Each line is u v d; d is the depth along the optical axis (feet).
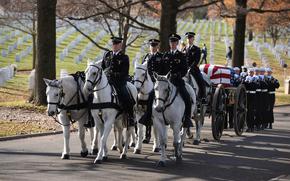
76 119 52.47
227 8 118.11
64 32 233.35
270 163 53.16
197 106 61.72
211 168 49.52
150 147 61.67
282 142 69.41
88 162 50.37
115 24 176.45
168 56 52.24
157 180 43.09
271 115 85.87
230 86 73.36
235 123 74.18
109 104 49.49
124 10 108.17
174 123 50.49
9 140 63.93
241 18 125.08
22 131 68.59
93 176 43.80
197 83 61.46
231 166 50.88
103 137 49.78
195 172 47.26
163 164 49.29
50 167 47.42
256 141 69.82
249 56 231.71
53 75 89.51
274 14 155.74
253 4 147.84
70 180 42.01
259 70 84.79
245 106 76.69
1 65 153.07
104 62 52.60
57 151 56.49
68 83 50.93
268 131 82.58
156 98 48.26
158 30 96.58
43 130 70.44
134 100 54.08
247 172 48.03
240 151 60.75
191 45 61.26
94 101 49.93
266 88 83.56
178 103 50.34
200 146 63.82
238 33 127.24
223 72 71.56
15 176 43.21
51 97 49.78
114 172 45.85
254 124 82.28
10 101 98.12
